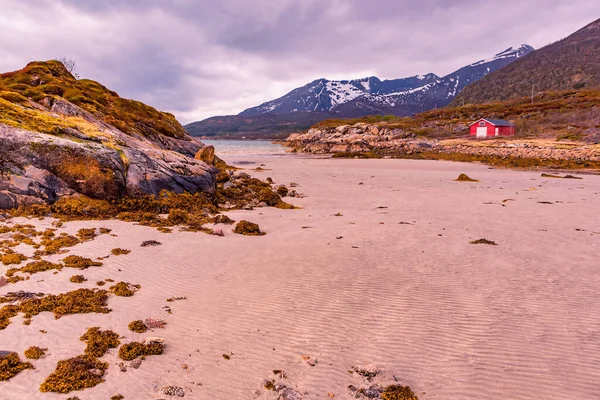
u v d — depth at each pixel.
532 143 86.69
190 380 7.36
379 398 7.00
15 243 14.58
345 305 10.70
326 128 157.88
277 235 18.77
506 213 25.06
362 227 20.73
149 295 11.07
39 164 20.47
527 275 13.16
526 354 8.31
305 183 43.06
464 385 7.33
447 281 12.56
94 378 7.19
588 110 122.44
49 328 8.90
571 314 10.19
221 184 33.69
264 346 8.61
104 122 35.44
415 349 8.52
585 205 27.78
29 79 42.41
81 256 13.89
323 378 7.54
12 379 7.07
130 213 20.91
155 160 26.11
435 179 46.69
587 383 7.37
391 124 159.75
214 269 13.43
